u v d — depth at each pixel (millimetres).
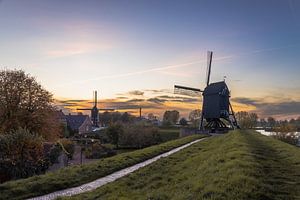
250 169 18141
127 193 20438
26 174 36156
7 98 60562
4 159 34781
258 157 24078
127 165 33281
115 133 99812
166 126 136500
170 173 25797
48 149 45406
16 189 21859
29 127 60719
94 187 23891
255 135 53062
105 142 105000
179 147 51688
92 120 176750
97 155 75625
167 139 102688
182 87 97188
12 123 59531
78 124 149125
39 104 63000
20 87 61344
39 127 62438
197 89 98062
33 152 37656
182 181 20828
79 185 24688
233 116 91250
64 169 29109
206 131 90812
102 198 19484
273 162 22250
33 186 22766
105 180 26344
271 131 101000
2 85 60688
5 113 60094
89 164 31734
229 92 89562
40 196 21500
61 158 48594
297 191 14898
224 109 88000
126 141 97812
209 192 14422
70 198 19641
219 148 34469
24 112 61094
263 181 16062
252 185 14836
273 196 14000
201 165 24125
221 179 16219
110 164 32094
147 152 42031
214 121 89312
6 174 34250
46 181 23953
